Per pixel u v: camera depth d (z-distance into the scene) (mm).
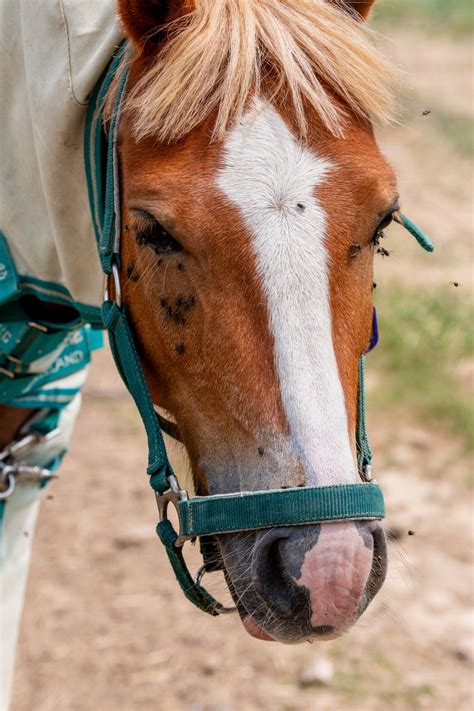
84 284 2658
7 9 2625
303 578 1968
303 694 3975
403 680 4047
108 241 2375
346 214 2107
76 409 3197
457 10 17344
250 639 4309
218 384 2121
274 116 2133
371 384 6656
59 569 4762
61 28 2484
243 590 2092
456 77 13781
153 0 2236
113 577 4715
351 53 2221
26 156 2631
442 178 10656
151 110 2164
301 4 2279
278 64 2170
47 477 3062
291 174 2096
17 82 2623
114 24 2426
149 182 2162
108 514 5234
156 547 4945
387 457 5773
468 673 4105
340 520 1981
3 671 3094
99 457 5816
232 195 2084
